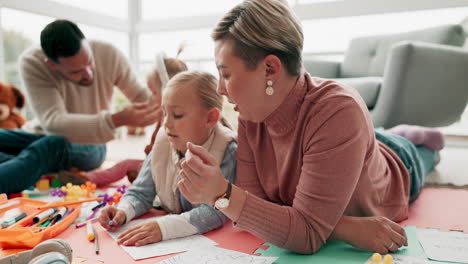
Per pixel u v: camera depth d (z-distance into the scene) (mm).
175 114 1026
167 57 1479
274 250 856
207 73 1083
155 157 1150
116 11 4039
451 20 2855
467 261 762
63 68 1593
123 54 1999
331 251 834
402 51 2117
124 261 801
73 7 3330
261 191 1032
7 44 2914
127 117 1590
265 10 720
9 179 1357
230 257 783
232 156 1079
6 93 1957
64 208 1114
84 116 1644
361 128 757
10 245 878
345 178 734
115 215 1026
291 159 874
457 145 2918
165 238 919
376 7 2979
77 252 853
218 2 3867
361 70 2953
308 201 750
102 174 1611
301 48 768
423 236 916
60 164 1673
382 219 831
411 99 2209
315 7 3232
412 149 1336
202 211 981
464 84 2426
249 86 746
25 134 1640
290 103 817
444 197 1390
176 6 4113
